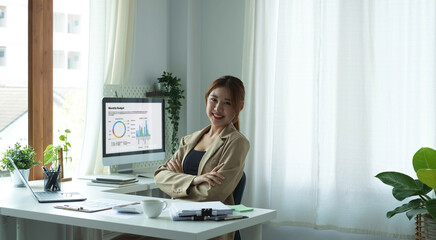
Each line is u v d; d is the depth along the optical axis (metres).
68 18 3.99
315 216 4.12
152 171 4.16
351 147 3.98
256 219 2.21
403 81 3.87
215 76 4.80
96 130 3.92
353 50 3.97
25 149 3.32
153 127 3.97
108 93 3.98
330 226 4.08
